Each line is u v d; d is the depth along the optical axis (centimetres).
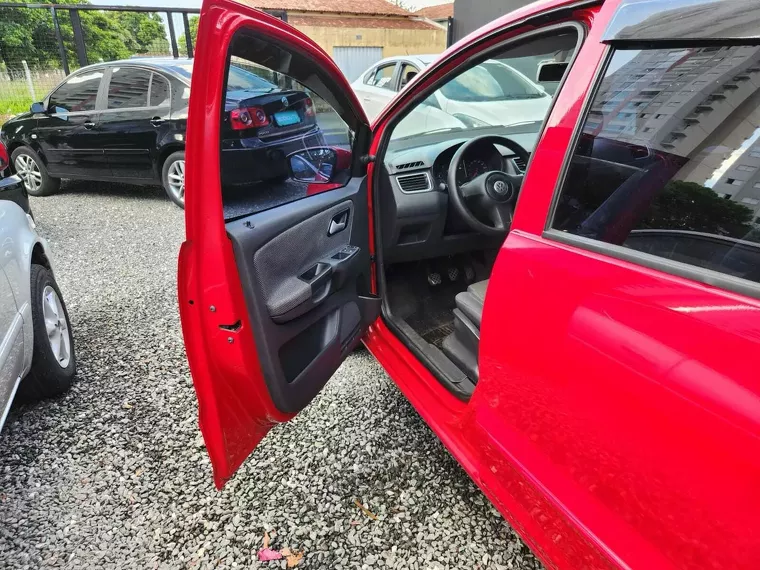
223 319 128
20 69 983
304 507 178
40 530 169
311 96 175
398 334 221
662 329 91
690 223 96
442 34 2058
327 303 176
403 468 194
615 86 111
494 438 137
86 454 204
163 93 516
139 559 159
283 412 153
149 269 398
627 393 96
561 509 115
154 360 271
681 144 100
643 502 97
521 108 470
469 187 233
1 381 173
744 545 81
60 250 438
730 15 91
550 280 114
